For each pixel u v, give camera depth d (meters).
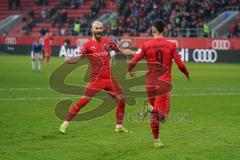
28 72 80.69
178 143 27.89
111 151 25.75
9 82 63.12
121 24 135.12
